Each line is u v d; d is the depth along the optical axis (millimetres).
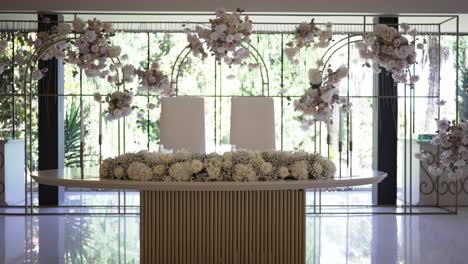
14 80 7410
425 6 6730
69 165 8070
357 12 6750
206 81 7836
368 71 7551
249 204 3346
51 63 6891
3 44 6191
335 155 8172
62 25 5777
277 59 7672
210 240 3336
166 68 7820
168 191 3328
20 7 6578
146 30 7418
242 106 5082
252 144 5043
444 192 7242
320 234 5430
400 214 6559
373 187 7398
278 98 7852
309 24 5367
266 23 6852
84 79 7598
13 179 7211
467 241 5086
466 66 8609
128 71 5828
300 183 3156
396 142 7156
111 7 6641
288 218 3354
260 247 3352
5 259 4398
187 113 5055
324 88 4879
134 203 7316
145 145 8195
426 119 7582
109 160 3391
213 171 3182
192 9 6684
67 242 5004
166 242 3334
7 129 7539
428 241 5090
